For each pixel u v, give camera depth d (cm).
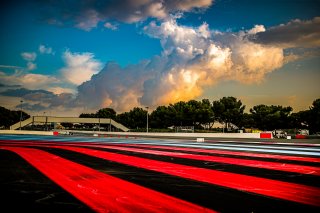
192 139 3738
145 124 9306
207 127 8212
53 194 667
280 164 1235
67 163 1216
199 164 1223
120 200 621
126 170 1037
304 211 555
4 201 606
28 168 1062
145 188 738
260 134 4109
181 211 548
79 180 838
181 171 1023
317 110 6706
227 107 8675
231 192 700
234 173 986
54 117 6656
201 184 794
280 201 621
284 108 7725
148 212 541
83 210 550
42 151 1764
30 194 665
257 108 8400
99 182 810
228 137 4350
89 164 1191
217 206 581
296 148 2138
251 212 545
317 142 2938
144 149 2028
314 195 677
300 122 7331
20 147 2080
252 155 1622
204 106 8162
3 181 813
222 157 1515
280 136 4388
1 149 1892
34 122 6506
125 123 9881
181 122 8162
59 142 2781
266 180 857
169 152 1802
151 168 1095
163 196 657
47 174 934
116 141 3103
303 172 1015
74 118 6788
